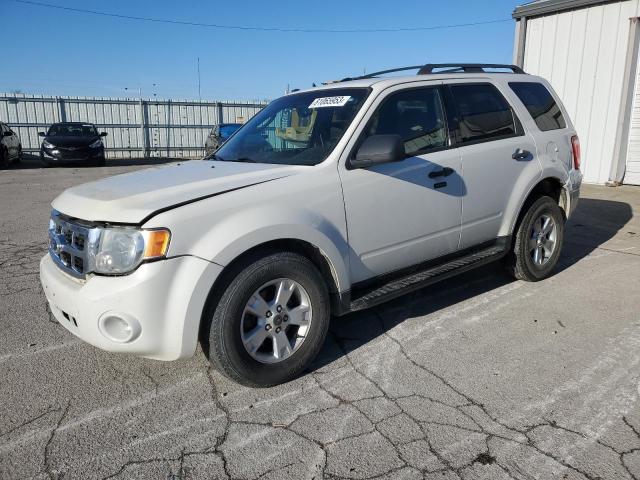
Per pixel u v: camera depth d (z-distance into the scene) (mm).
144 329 2809
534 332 3980
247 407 3041
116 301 2773
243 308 3033
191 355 2957
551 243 5086
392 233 3730
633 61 10172
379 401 3074
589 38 10727
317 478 2451
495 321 4195
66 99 24203
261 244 3137
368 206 3555
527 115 4840
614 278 5215
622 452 2582
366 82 4016
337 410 2992
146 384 3305
